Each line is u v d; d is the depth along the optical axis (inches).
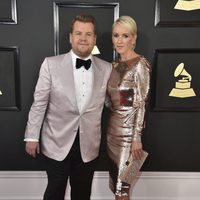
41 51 85.0
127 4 82.7
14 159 91.7
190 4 82.7
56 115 67.8
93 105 67.9
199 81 88.0
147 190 95.2
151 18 83.7
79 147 69.7
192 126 91.1
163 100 89.0
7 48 83.9
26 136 69.7
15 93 87.0
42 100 66.8
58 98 65.9
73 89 65.4
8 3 81.4
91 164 72.9
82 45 63.9
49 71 65.3
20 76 86.3
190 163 93.7
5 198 94.4
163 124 90.6
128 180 72.6
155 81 87.0
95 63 70.2
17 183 93.5
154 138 91.5
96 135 71.1
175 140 91.9
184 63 86.6
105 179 93.5
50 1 81.7
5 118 88.9
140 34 84.7
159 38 85.0
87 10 82.5
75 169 73.7
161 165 93.4
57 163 69.1
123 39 68.4
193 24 83.8
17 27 83.2
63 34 83.4
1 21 82.1
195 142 92.3
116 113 71.8
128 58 70.6
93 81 67.7
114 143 73.7
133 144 68.9
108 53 85.4
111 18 83.2
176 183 94.4
